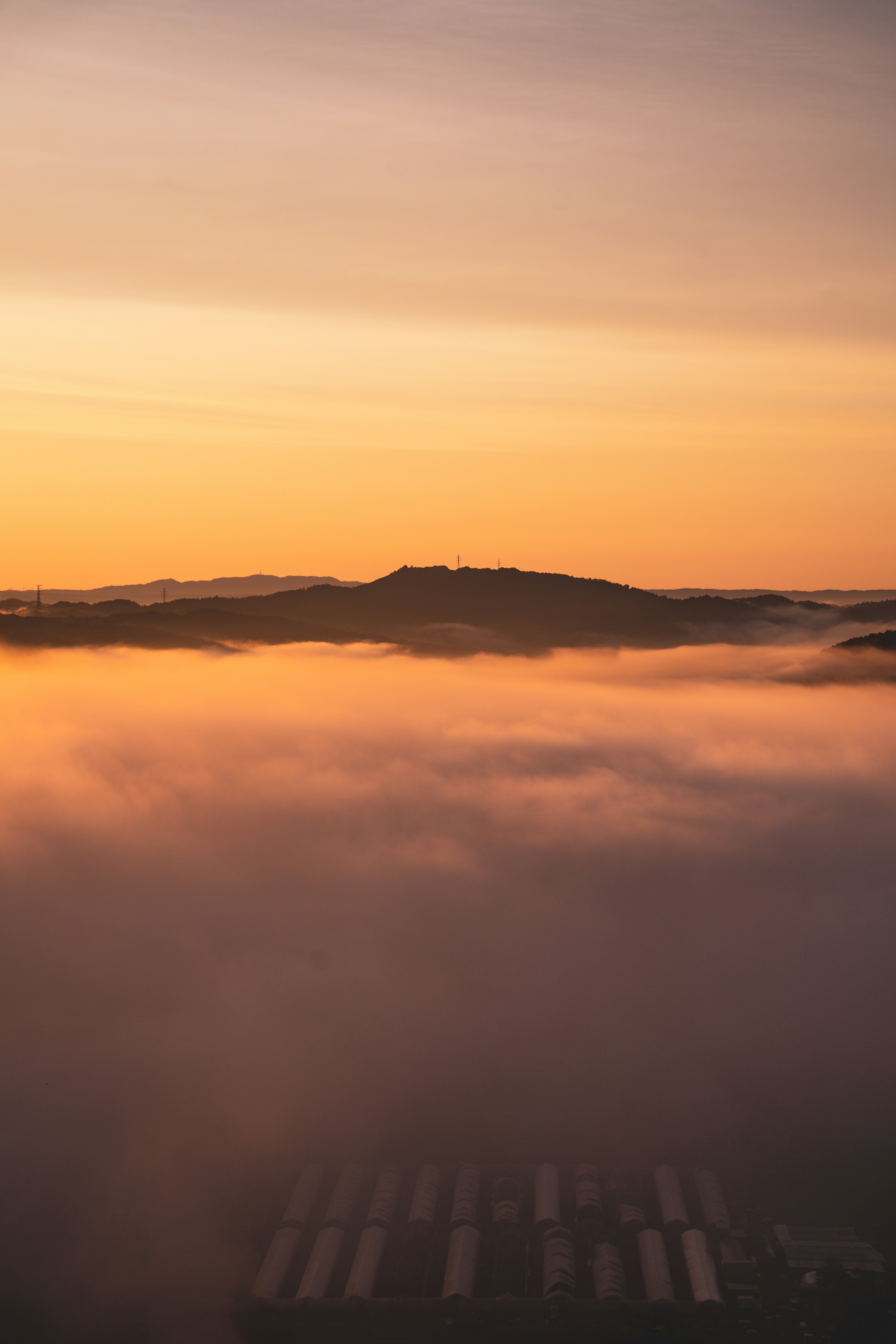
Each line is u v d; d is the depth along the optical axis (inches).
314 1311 3063.5
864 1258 3292.3
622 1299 3058.6
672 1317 3016.7
